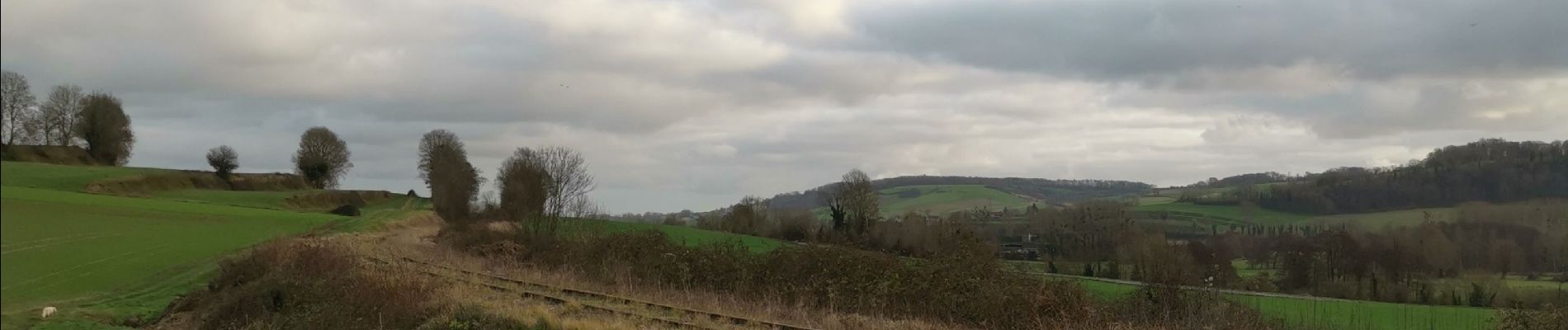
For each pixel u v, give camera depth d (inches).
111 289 883.4
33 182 2440.9
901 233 2492.6
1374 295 1957.4
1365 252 2030.0
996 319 862.5
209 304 792.9
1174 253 1569.9
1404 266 1993.1
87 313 752.3
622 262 1159.0
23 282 866.8
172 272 1019.9
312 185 4763.8
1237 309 1002.1
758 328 719.7
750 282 1024.2
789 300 968.3
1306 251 2103.8
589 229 1512.1
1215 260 1860.2
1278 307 1411.2
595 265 1192.8
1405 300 1908.2
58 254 1079.6
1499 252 1989.4
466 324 634.8
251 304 735.1
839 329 781.9
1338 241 2074.3
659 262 1111.0
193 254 1188.5
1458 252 2017.7
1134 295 1015.0
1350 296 1958.7
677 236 2306.8
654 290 1011.9
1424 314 1558.8
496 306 707.4
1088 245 2332.7
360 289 695.7
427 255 1337.4
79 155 3410.4
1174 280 994.1
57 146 3344.0
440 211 2416.3
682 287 1048.2
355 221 2267.5
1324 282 2028.8
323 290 729.0
